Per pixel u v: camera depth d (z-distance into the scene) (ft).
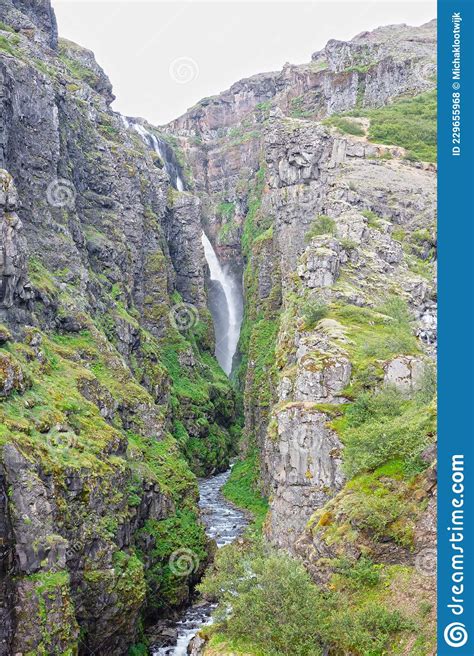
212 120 568.82
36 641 85.10
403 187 216.13
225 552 94.84
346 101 344.08
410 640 73.56
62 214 192.03
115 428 136.05
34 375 118.21
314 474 108.99
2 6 244.42
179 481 151.53
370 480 91.45
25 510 90.79
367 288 153.79
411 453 89.61
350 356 117.29
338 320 134.31
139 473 132.05
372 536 84.33
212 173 502.79
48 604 87.35
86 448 112.78
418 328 144.97
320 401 113.80
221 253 444.55
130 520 118.42
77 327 163.32
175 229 345.92
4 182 119.65
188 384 268.21
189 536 138.41
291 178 249.75
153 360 222.28
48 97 191.83
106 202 240.53
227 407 303.89
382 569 82.58
